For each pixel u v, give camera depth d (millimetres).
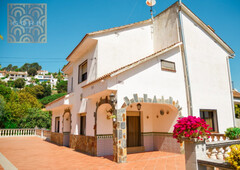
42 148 13500
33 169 7305
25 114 28422
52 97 60375
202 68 12711
